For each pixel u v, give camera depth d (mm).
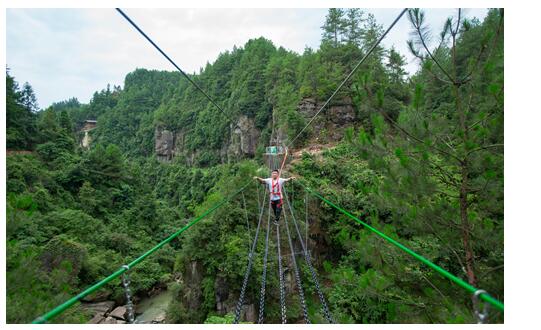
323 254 21125
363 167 24516
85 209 36781
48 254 21953
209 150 86562
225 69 104188
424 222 6148
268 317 17250
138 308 25031
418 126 5840
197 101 108312
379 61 39062
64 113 60406
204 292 18547
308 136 37375
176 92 136375
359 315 11039
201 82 112812
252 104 67625
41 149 43156
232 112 76438
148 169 103062
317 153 28547
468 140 5270
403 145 6176
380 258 6438
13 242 6137
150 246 35031
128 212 40750
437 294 6098
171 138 107875
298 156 29297
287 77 57156
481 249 6492
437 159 6324
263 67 72938
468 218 5969
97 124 146000
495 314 4559
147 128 120938
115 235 31906
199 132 93875
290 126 39125
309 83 42656
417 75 6039
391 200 6496
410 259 6637
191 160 94938
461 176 6250
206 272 18844
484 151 5406
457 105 5637
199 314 18531
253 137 66750
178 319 18594
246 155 67625
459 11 5145
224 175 32500
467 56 5414
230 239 18781
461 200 5836
